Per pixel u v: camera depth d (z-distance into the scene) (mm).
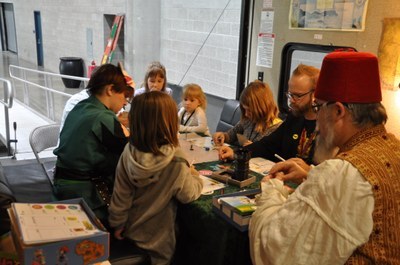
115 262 1565
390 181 926
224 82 4148
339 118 1010
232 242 1350
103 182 1862
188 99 3166
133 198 1659
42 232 1166
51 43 10508
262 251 1065
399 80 2281
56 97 7414
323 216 936
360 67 979
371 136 992
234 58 3930
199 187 1617
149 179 1564
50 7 10055
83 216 1335
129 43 6141
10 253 1209
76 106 1937
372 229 929
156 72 3350
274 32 3250
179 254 1740
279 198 1181
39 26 11516
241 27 3633
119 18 6359
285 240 984
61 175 1870
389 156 954
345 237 912
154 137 1516
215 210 1445
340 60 994
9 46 15586
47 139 2973
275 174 1456
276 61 3277
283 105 3301
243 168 1747
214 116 4410
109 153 1850
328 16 2711
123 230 1699
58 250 1134
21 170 2805
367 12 2441
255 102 2443
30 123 5566
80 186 1813
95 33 7648
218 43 4152
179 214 1688
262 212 1133
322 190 947
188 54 4770
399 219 943
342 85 992
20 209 1297
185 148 2416
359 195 910
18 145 4578
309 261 950
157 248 1653
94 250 1192
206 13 4285
